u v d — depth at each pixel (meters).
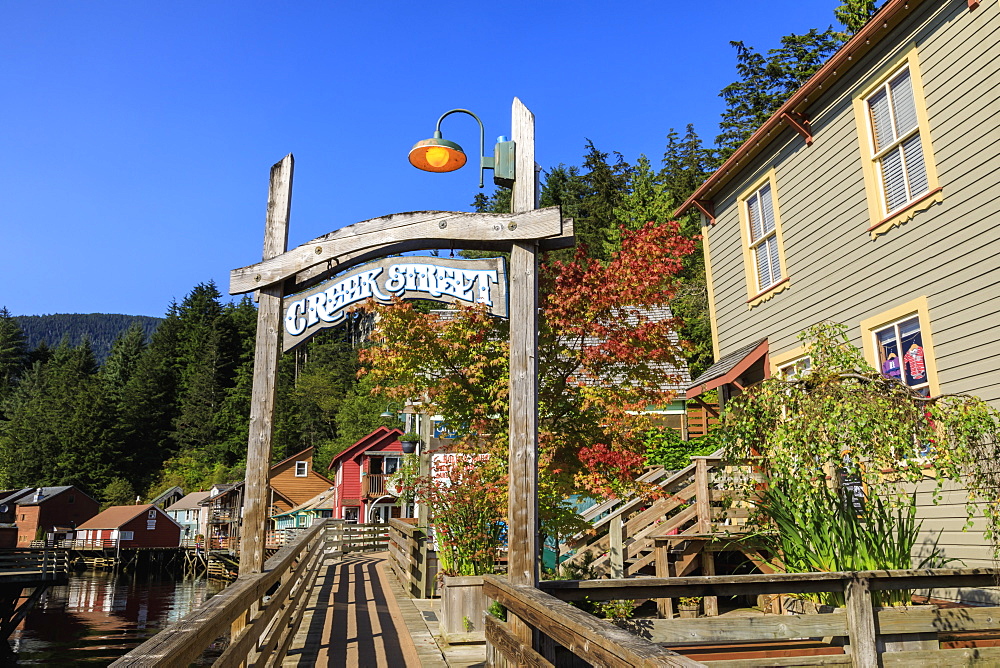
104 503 68.44
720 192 13.25
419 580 12.07
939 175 8.28
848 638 5.53
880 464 6.19
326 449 64.38
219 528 57.06
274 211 5.43
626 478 7.45
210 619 2.81
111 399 74.81
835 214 10.05
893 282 8.91
